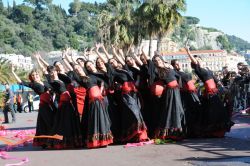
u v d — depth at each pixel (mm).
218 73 19328
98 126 9703
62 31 133500
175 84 10117
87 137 9773
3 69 34375
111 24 43094
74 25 143625
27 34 119562
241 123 13547
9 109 20469
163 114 10039
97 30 45156
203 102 10594
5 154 9547
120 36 42562
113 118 10258
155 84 10367
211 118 10359
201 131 10484
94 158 8484
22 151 9984
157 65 10258
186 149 8922
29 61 88062
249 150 8453
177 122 9922
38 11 136250
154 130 10281
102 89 9992
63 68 10383
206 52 77062
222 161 7430
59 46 127750
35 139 10414
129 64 10617
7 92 20625
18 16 133625
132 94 10180
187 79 10602
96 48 11281
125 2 43250
